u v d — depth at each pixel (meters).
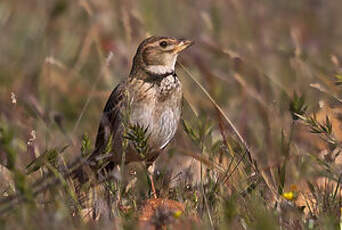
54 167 9.11
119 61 15.88
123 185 9.88
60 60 16.48
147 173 10.40
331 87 12.73
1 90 14.93
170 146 12.05
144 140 9.38
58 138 11.80
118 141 10.95
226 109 13.47
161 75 11.12
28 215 8.10
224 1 17.73
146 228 8.50
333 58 13.93
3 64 16.52
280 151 11.00
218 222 8.66
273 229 7.71
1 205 8.24
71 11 17.73
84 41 16.20
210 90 13.85
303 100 10.34
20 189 8.04
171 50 11.15
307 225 8.69
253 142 12.19
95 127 13.87
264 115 12.23
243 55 14.88
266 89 13.80
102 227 8.52
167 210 8.90
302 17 19.62
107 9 17.05
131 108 10.94
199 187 9.95
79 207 9.01
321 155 11.17
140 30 14.66
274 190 9.79
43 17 17.89
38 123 12.27
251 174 10.12
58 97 14.77
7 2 18.73
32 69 16.09
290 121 12.11
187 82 14.43
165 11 18.56
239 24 17.11
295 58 14.54
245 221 8.39
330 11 19.62
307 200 9.91
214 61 14.89
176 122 11.27
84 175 9.83
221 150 10.70
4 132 7.81
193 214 9.01
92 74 15.91
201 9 17.45
